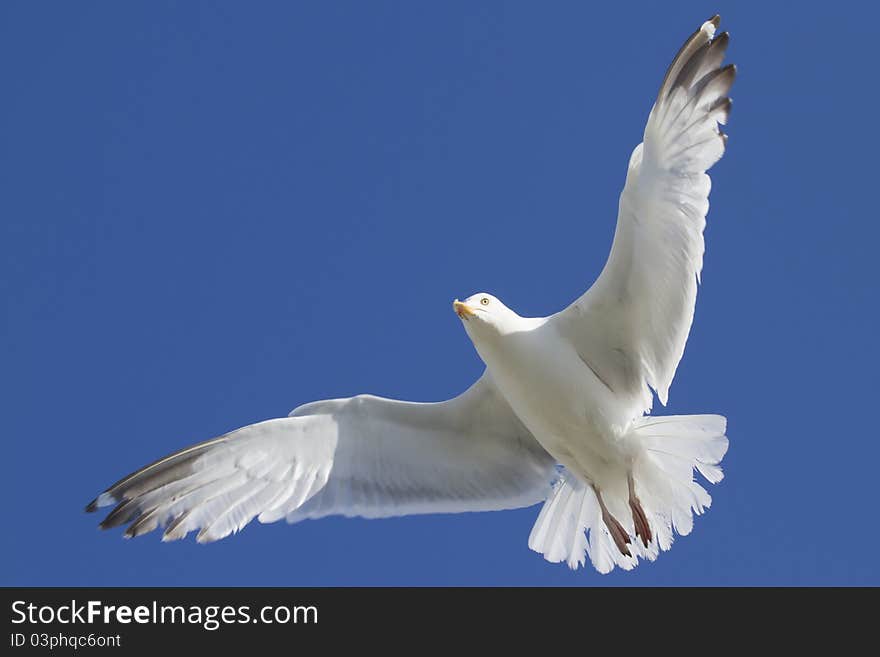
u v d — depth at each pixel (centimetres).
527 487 1190
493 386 1153
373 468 1178
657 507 1112
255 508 1153
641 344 1077
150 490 1153
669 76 987
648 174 997
